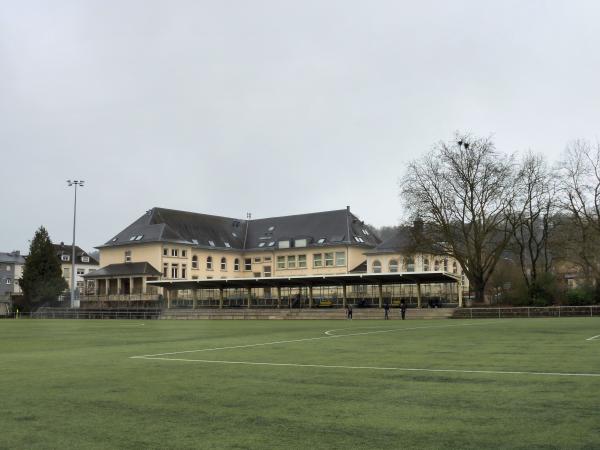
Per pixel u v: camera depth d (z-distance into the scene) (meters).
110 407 8.69
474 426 7.27
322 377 11.73
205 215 102.25
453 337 23.95
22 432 7.17
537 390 9.75
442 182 58.00
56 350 19.70
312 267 93.25
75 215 73.25
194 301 72.81
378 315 58.00
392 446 6.43
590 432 6.89
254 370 12.99
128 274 88.12
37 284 87.94
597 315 49.38
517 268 68.25
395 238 87.31
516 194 57.44
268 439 6.77
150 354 17.53
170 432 7.12
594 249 58.81
